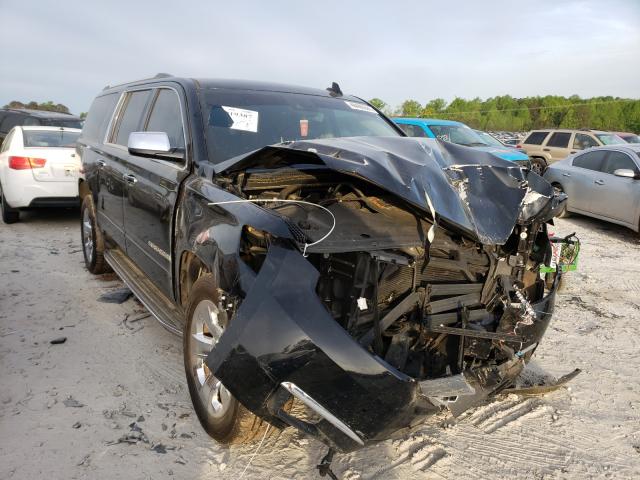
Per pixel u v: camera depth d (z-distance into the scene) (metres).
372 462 2.78
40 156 8.05
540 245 3.08
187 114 3.62
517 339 2.57
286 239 2.27
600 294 5.82
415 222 2.74
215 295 2.67
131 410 3.17
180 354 3.92
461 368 2.54
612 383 3.76
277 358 2.17
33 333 4.24
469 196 2.61
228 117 3.66
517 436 3.09
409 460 2.82
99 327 4.38
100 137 5.51
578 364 4.05
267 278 2.25
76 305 4.87
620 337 4.59
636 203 8.73
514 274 2.91
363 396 2.17
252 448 2.84
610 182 9.30
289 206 2.71
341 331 2.17
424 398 2.29
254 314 2.22
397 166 2.53
